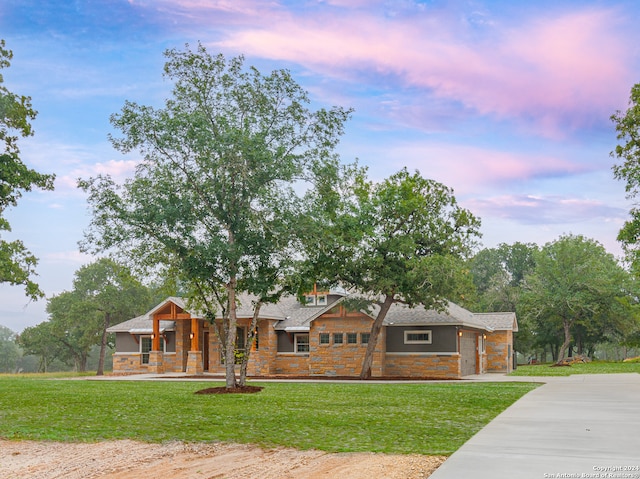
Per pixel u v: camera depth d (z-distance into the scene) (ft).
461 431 38.06
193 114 67.26
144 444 34.63
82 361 261.65
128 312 219.00
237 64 70.79
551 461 27.48
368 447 32.42
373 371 106.63
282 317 119.96
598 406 49.47
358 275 97.66
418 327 108.06
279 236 68.80
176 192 69.31
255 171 67.67
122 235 67.62
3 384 90.89
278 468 28.22
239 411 49.55
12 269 86.53
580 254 188.44
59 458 31.42
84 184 67.31
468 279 95.91
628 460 27.61
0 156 80.43
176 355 126.93
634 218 101.45
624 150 101.76
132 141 68.33
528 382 83.61
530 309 194.18
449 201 100.22
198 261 68.13
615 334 213.46
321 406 53.47
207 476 27.17
